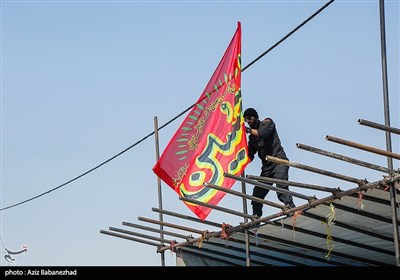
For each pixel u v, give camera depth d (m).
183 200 15.06
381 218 14.24
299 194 13.92
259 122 16.56
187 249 18.03
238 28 17.27
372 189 12.87
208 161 16.89
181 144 17.14
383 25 13.22
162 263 18.20
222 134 16.89
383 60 13.18
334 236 15.66
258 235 16.23
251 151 16.69
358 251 16.62
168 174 16.98
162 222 16.69
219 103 17.11
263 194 16.08
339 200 13.57
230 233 16.19
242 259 18.47
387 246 16.05
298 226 15.26
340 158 12.11
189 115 17.28
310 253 17.28
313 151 11.98
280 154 15.89
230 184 16.55
